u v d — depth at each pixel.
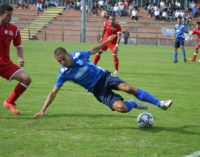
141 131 13.23
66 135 12.53
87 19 84.94
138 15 87.00
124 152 11.02
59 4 93.81
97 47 13.65
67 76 13.43
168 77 28.16
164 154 10.92
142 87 23.28
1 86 22.11
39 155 10.62
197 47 42.72
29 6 93.19
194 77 28.62
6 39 14.55
